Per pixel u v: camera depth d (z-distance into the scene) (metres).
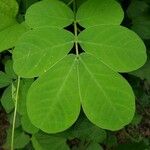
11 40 0.15
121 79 0.12
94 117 0.12
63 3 0.15
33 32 0.14
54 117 0.12
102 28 0.14
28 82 0.16
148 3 0.20
